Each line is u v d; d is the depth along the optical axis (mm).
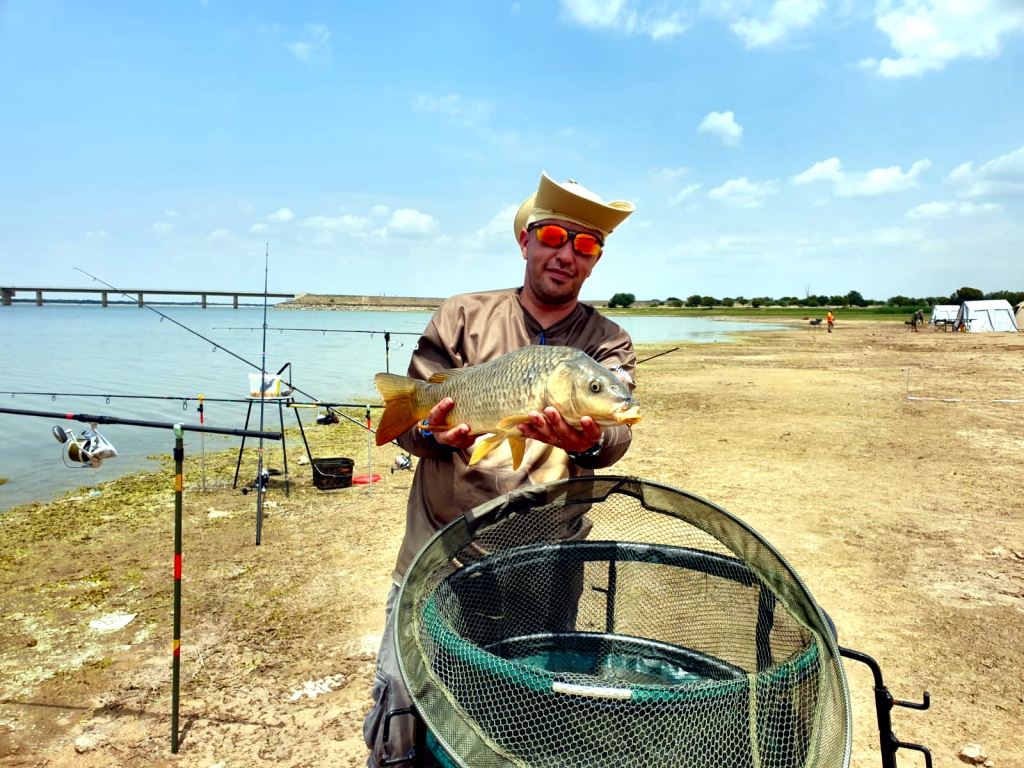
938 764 3670
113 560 6566
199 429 3979
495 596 2479
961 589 5789
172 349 31422
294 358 29250
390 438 2859
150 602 5660
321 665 4715
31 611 5500
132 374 20625
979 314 54344
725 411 15539
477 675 1922
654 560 2547
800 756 1795
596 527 2713
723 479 9297
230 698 4340
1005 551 6605
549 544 2564
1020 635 5008
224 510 8117
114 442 12180
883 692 2344
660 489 2441
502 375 2580
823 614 2045
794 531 7207
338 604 5629
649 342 46656
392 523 7602
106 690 4414
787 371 25344
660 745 1779
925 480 9234
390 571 6277
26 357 26047
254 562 6508
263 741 3918
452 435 2613
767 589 2223
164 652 4883
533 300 2934
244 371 22109
